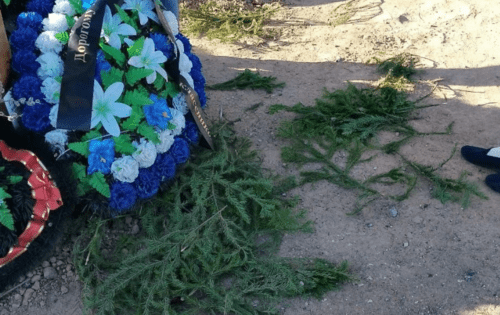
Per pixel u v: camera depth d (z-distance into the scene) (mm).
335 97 4305
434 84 4664
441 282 3041
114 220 3328
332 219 3449
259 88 4645
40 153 2887
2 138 2969
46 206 2744
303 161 3852
